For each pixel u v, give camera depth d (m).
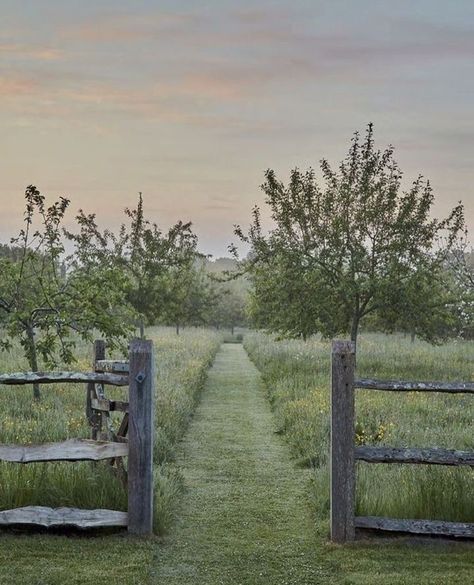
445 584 5.75
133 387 6.81
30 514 6.68
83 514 6.72
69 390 15.34
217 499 8.60
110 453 6.84
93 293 14.48
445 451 6.64
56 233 15.09
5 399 13.81
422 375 20.38
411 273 21.98
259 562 6.36
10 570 5.88
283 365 23.00
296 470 10.27
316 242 22.47
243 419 15.01
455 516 6.84
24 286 15.24
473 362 25.05
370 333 44.38
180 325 58.28
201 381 20.98
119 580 5.74
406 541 6.70
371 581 5.82
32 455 6.74
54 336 14.12
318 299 22.14
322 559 6.40
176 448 11.79
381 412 12.75
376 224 21.98
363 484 7.50
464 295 23.61
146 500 6.81
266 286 22.91
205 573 6.08
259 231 23.31
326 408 13.53
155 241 29.16
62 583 5.66
